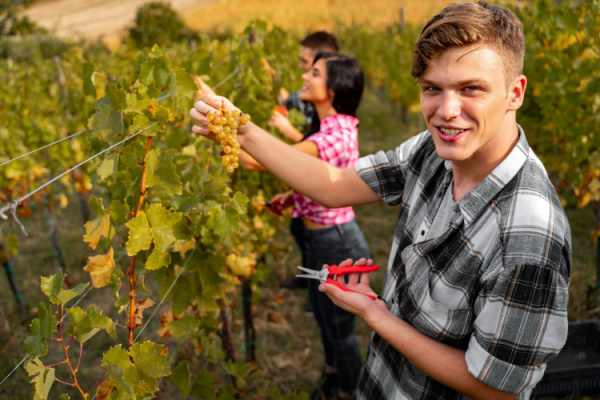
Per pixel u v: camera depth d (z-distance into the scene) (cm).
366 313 117
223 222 142
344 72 229
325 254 238
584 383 254
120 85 149
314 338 331
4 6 2200
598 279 320
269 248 341
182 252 165
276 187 329
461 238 107
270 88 265
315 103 243
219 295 177
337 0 3316
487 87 92
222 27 2903
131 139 137
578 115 298
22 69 507
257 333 333
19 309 368
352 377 242
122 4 3653
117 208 132
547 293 93
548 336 94
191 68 238
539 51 317
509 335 95
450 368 105
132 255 128
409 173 135
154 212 128
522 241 96
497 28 91
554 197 103
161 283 170
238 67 248
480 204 104
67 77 547
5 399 276
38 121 397
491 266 100
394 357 129
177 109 138
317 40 307
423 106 100
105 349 318
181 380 162
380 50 1058
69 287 402
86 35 2897
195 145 221
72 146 400
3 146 365
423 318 114
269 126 283
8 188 386
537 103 337
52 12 3519
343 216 238
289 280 399
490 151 103
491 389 101
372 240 471
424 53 95
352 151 228
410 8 2973
